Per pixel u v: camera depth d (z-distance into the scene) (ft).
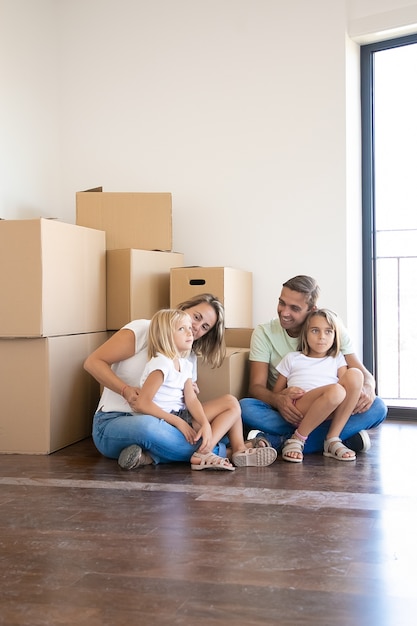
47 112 13.89
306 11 12.43
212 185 13.15
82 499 7.47
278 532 6.34
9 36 12.74
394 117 12.94
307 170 12.46
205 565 5.55
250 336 11.58
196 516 6.83
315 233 12.41
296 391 9.59
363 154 12.90
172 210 13.38
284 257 12.64
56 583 5.23
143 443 8.73
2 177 12.56
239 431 9.32
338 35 12.23
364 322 12.96
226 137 13.04
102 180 13.96
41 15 13.69
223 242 13.07
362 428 9.87
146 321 9.50
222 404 9.20
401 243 13.19
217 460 8.71
